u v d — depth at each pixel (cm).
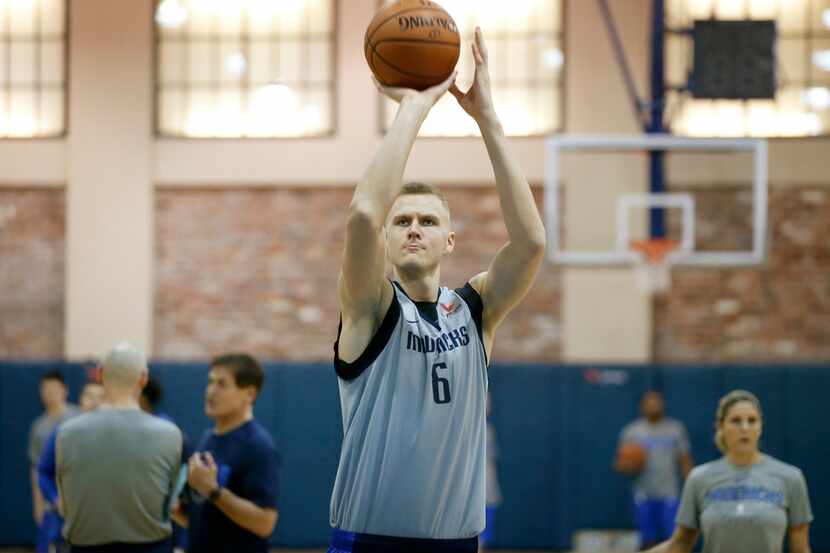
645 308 1430
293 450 1346
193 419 1351
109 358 609
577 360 1426
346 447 362
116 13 1471
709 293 1443
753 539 597
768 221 1420
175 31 1482
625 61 1379
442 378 362
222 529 600
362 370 360
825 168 1420
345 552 361
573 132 1432
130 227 1462
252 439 616
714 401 1352
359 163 1455
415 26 374
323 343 1465
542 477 1360
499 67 1450
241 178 1464
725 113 1427
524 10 1452
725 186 1412
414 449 356
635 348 1427
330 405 1352
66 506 599
